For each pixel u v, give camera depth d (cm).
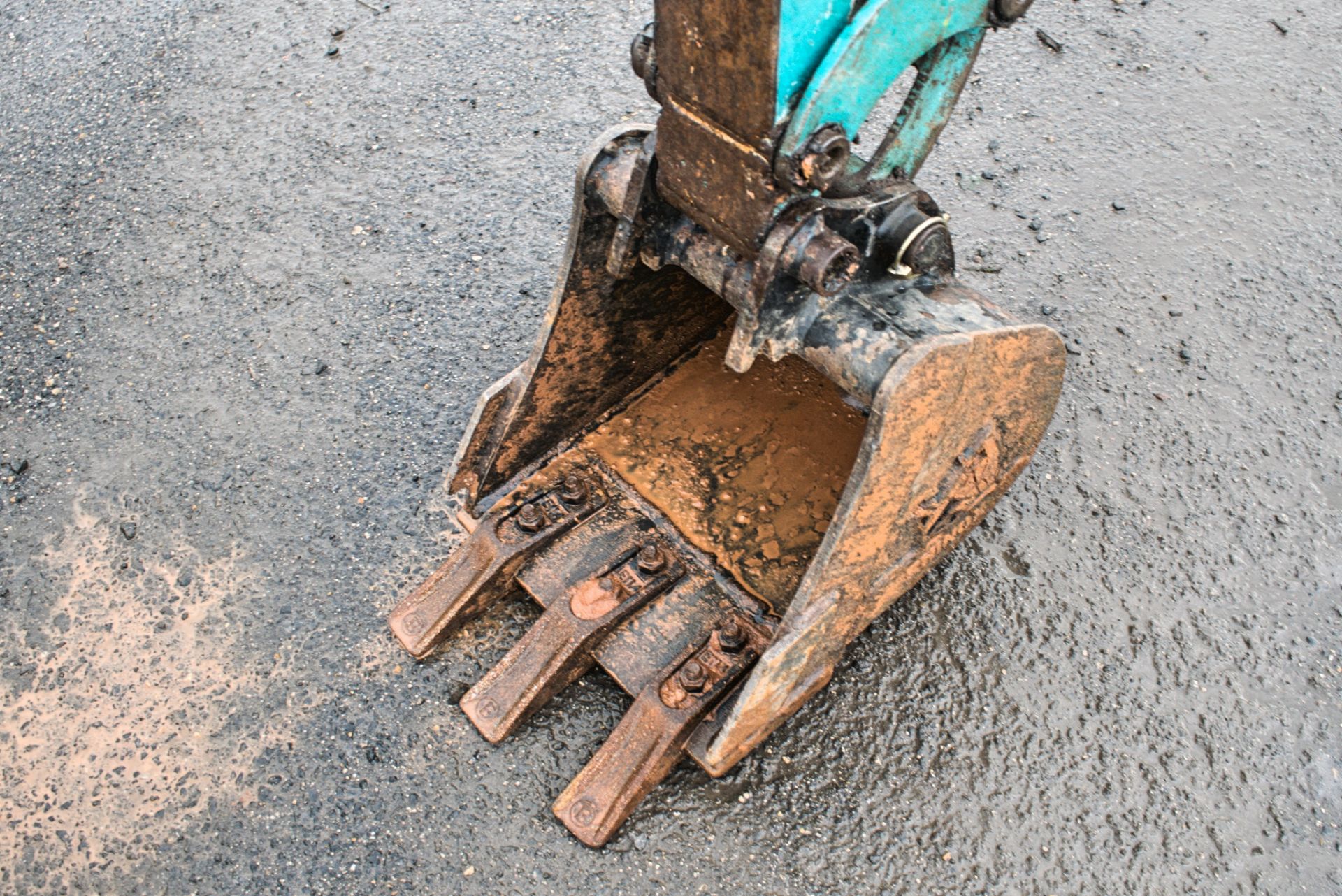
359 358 167
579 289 140
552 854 139
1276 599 153
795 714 145
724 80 119
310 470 159
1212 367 168
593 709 145
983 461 139
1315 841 140
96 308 173
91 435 162
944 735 145
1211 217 180
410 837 139
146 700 146
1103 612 151
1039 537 155
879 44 120
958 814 141
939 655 148
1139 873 139
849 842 139
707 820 140
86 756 143
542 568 145
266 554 154
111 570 153
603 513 148
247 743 144
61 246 179
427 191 183
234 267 176
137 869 139
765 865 138
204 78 197
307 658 148
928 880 138
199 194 183
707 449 151
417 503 157
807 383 155
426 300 172
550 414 149
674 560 145
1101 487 159
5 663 148
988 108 190
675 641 141
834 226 126
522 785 142
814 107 119
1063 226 179
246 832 140
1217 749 144
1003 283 174
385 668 147
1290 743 145
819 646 137
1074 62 196
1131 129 189
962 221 179
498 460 147
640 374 154
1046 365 136
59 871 138
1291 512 158
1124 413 164
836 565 131
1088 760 144
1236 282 175
